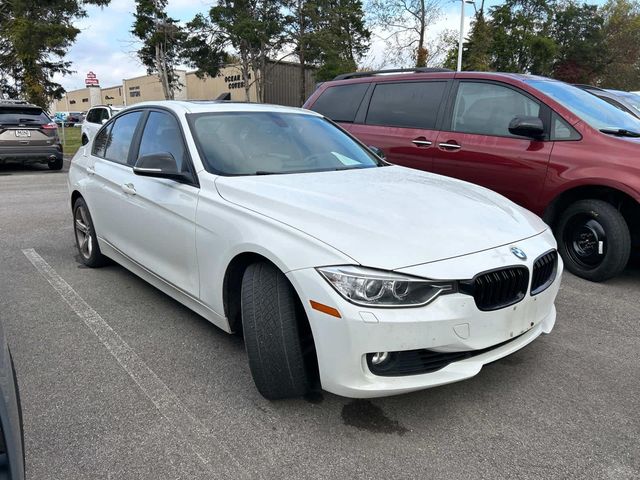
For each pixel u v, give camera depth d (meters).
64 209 8.27
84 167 5.01
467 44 36.44
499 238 2.73
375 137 6.20
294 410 2.76
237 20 37.22
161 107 4.08
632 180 4.32
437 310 2.35
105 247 4.73
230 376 3.10
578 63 50.47
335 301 2.32
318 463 2.36
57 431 2.56
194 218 3.19
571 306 4.24
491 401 2.86
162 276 3.68
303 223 2.62
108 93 77.38
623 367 3.25
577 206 4.73
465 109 5.54
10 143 12.60
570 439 2.54
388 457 2.40
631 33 51.09
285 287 2.60
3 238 6.34
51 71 30.17
